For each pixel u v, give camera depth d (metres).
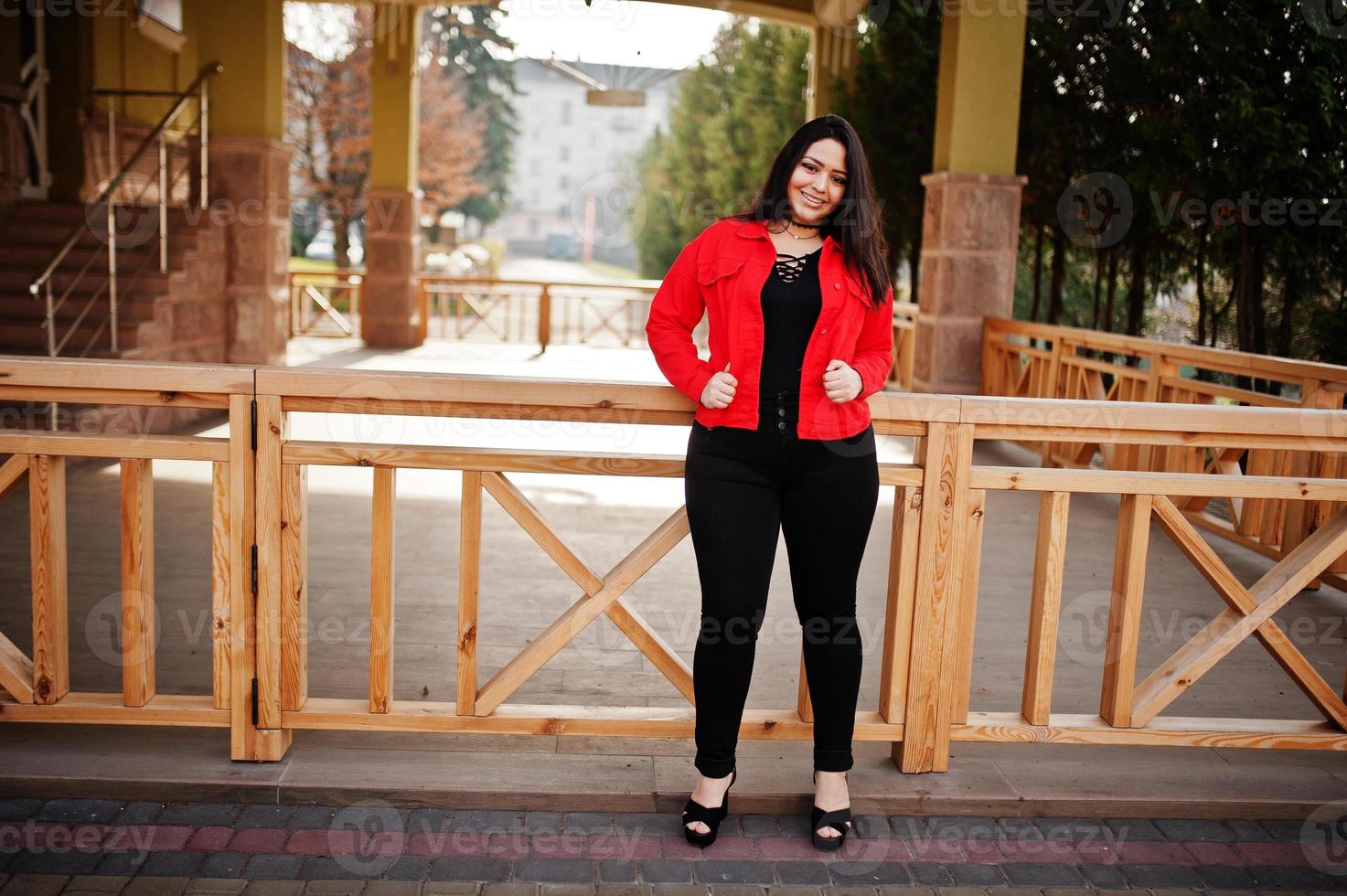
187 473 5.71
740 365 2.14
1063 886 2.25
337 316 13.25
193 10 9.70
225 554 2.43
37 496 2.40
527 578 4.12
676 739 2.74
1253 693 3.22
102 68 8.42
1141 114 7.72
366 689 2.95
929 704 2.54
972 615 2.54
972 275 7.99
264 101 8.34
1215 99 6.86
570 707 2.56
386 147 11.82
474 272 22.70
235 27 8.26
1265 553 4.90
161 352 7.06
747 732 2.53
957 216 7.91
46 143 8.34
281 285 8.64
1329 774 2.70
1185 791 2.58
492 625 3.55
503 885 2.16
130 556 2.42
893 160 10.75
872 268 2.16
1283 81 6.69
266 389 2.36
